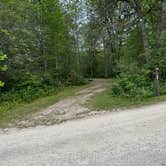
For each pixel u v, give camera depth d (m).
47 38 25.84
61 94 19.98
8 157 6.82
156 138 7.43
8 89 19.16
